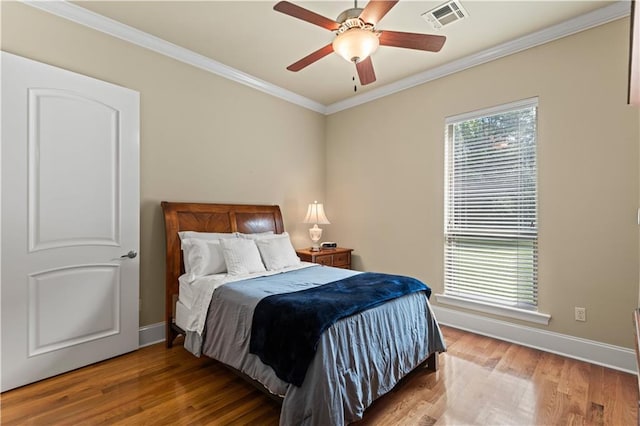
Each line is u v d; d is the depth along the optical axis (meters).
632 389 2.13
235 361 2.03
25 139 2.17
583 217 2.59
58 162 2.31
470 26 2.66
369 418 1.84
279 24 2.67
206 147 3.35
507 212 3.01
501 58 3.02
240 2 2.40
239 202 3.65
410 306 2.31
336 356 1.67
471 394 2.09
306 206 4.43
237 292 2.20
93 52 2.58
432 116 3.53
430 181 3.54
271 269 2.96
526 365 2.48
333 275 2.72
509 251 3.00
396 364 2.05
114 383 2.21
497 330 3.04
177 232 2.94
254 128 3.80
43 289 2.24
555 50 2.72
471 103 3.22
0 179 2.07
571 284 2.64
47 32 2.36
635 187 2.37
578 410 1.91
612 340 2.45
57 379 2.25
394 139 3.88
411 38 2.02
